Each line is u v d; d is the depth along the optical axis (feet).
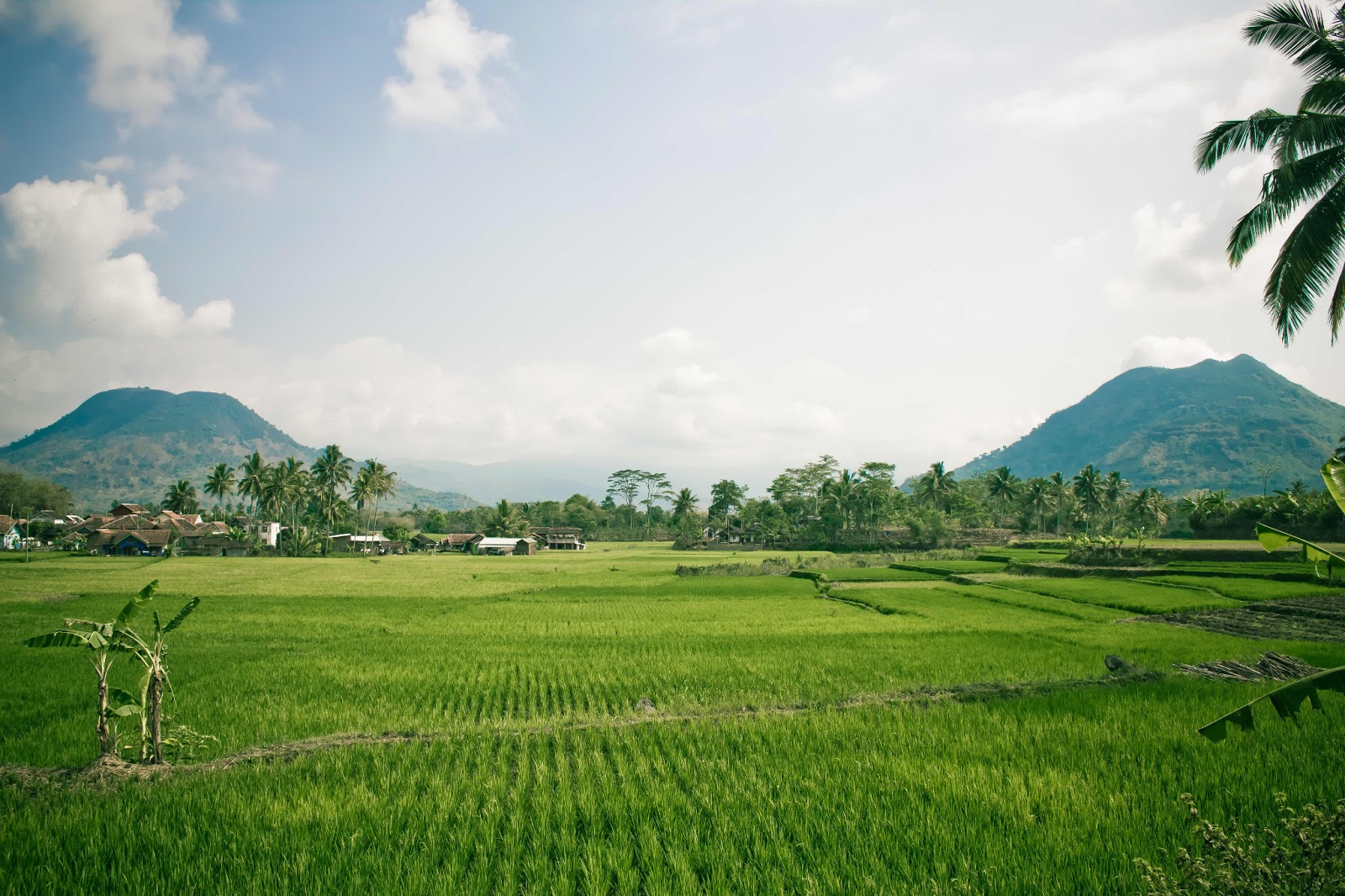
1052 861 24.75
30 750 39.11
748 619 96.12
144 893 23.90
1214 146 63.05
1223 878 16.34
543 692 53.62
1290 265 59.77
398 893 23.49
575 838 27.55
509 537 361.71
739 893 23.27
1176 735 37.78
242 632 85.10
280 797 31.68
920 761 35.09
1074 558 176.86
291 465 352.28
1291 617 92.07
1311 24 57.67
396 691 54.08
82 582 151.33
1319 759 33.35
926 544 312.71
